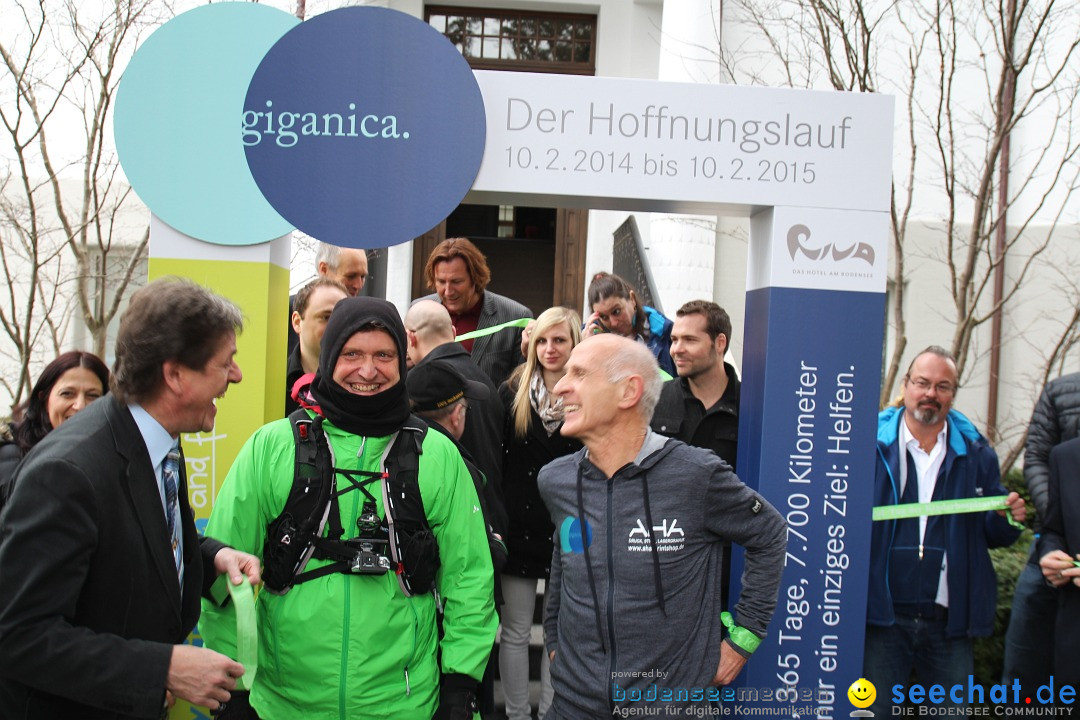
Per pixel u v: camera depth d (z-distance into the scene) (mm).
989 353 7379
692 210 3215
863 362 3086
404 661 2148
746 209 3164
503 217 10234
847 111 3039
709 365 3500
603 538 2334
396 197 2889
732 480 2359
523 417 3531
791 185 3035
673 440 2408
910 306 7336
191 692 1688
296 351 3623
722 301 7566
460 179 2896
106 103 5535
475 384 3039
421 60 2879
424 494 2203
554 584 2627
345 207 2883
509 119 2947
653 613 2283
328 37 2859
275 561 2129
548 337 3492
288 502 2162
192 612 1968
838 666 3109
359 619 2109
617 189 2984
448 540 2254
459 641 2193
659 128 2986
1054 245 7023
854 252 3064
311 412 2291
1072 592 3189
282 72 2852
